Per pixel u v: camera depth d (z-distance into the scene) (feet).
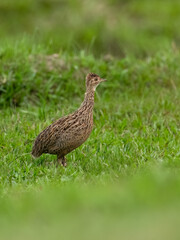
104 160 56.08
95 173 52.65
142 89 80.33
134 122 68.03
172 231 31.89
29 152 59.26
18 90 76.33
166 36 138.92
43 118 69.82
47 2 162.81
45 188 47.01
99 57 89.04
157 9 157.89
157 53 90.33
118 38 136.77
